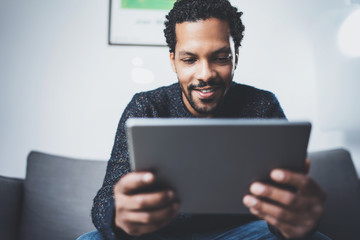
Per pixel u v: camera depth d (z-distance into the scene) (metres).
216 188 0.47
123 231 0.54
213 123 0.42
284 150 0.44
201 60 0.75
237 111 0.89
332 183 1.06
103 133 1.38
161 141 0.43
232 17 0.78
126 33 1.40
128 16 1.40
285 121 0.42
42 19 1.41
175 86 0.94
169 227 0.74
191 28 0.74
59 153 1.37
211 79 0.75
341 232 0.99
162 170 0.45
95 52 1.40
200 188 0.47
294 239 0.48
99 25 1.41
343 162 1.10
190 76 0.77
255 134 0.43
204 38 0.73
